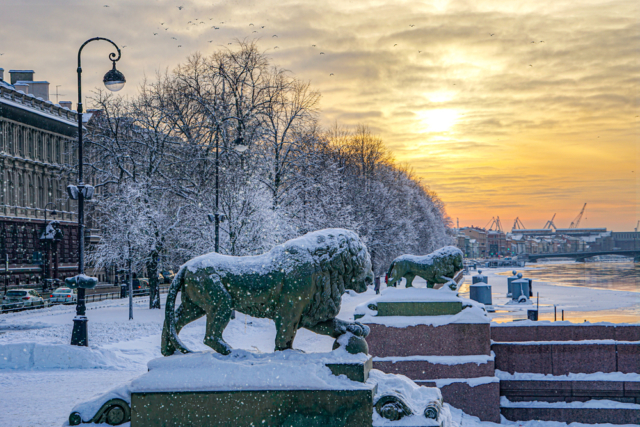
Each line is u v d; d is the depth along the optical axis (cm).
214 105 3416
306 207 3825
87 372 1478
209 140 3472
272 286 723
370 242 5684
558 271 12700
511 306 3656
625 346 1210
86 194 1958
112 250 3734
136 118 3716
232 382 686
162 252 3709
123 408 696
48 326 2783
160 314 3166
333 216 4116
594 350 1216
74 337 1742
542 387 1207
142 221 3512
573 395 1201
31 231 6375
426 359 1194
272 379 686
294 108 3738
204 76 3562
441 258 1355
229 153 3369
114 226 3762
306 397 682
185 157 3666
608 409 1175
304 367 693
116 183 3819
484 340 1204
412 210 8338
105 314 3184
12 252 6059
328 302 735
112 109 3812
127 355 1733
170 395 684
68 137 7112
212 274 732
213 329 728
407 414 697
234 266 739
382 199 6025
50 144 6856
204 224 3375
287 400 684
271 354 719
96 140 3884
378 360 1198
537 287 5962
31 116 6481
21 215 6256
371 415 680
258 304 732
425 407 706
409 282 1383
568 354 1222
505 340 1302
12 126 6238
